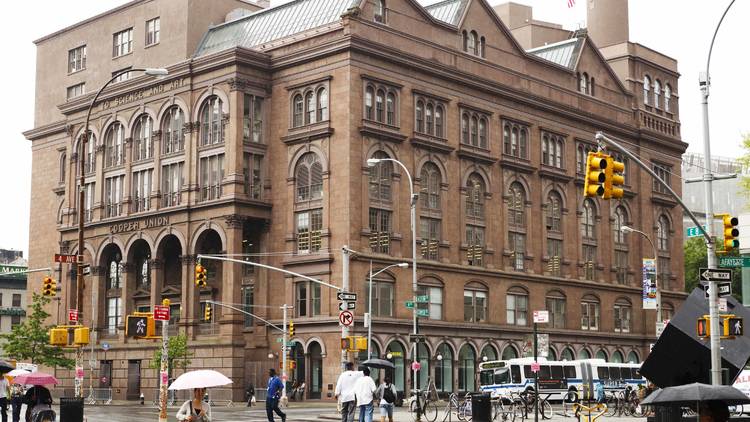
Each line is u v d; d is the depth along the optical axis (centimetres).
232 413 5781
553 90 9206
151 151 8475
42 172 10525
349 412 3447
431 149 7981
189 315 7931
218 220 7769
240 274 7644
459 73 8231
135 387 8338
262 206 7825
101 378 8619
